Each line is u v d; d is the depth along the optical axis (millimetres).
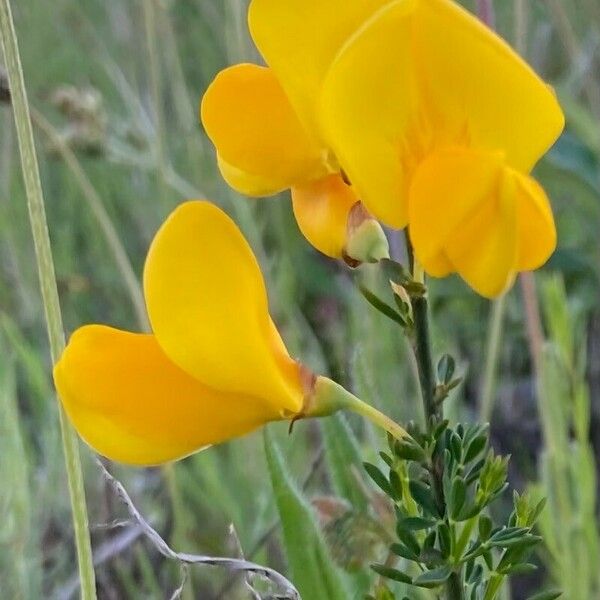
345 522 248
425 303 201
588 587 282
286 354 206
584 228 444
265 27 193
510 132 194
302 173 204
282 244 446
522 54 365
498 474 203
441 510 203
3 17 223
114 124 427
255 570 221
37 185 225
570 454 285
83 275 459
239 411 203
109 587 293
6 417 278
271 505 299
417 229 192
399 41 191
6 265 437
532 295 312
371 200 194
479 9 318
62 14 560
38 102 514
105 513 304
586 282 421
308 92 194
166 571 302
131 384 202
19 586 277
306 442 342
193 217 198
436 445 202
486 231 192
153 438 203
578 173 408
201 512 339
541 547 309
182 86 449
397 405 336
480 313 411
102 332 205
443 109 193
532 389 391
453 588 206
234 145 203
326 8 193
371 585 250
